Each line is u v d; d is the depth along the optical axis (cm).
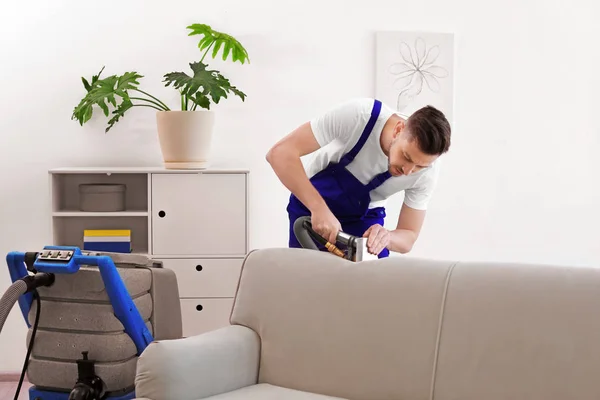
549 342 204
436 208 410
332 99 400
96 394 249
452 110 406
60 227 376
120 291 246
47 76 388
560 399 199
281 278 243
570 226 416
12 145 389
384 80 401
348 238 250
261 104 397
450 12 404
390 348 222
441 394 213
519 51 409
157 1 390
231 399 217
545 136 412
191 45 392
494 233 412
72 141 391
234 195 360
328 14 398
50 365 257
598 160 414
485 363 210
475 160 409
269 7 395
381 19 400
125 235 368
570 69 411
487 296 216
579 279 210
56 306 255
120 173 379
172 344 219
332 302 233
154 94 391
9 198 390
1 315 237
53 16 386
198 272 360
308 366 232
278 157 263
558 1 409
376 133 262
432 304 221
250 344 239
